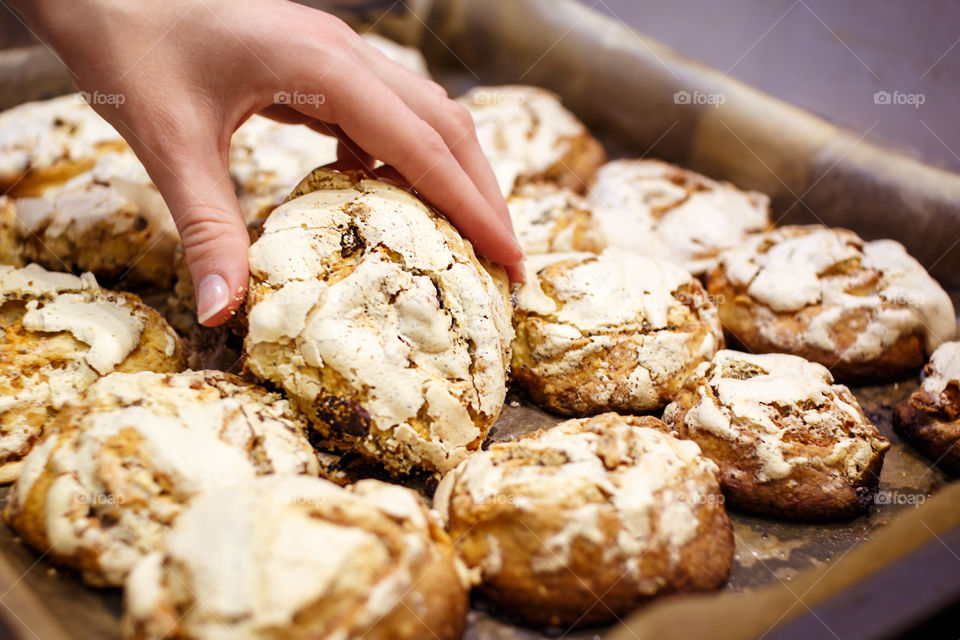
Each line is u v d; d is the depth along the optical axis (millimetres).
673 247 427
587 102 562
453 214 332
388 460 303
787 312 379
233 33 311
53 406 314
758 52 600
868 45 584
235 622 231
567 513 266
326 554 239
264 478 267
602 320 348
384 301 305
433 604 249
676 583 269
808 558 301
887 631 239
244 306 308
